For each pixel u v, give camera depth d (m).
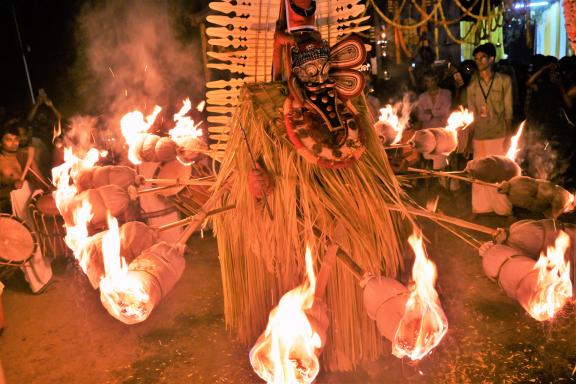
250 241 3.02
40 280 4.85
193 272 4.92
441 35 12.73
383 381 3.06
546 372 3.06
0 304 4.11
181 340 3.73
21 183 4.97
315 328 2.55
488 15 11.62
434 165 6.83
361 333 3.11
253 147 2.90
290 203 2.79
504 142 6.05
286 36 2.72
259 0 3.09
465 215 6.17
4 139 5.08
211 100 3.27
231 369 3.31
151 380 3.29
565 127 6.86
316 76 2.65
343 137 2.68
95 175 3.33
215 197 3.01
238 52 3.13
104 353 3.67
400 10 11.20
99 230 3.20
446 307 3.92
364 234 2.78
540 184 3.04
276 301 3.18
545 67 6.90
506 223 5.79
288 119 2.71
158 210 4.80
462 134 6.27
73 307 4.46
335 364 3.14
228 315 3.50
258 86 2.95
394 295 2.55
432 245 5.18
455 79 7.97
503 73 6.02
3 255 4.58
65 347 3.81
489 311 3.82
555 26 14.14
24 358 3.71
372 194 2.79
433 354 3.30
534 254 2.71
